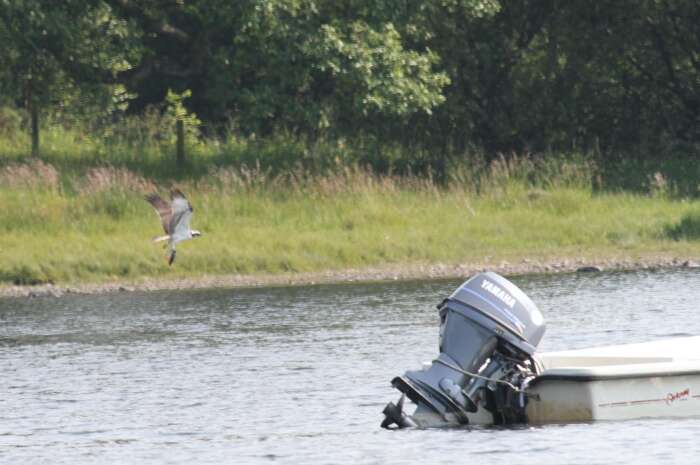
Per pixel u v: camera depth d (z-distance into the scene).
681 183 125.81
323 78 126.25
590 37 142.12
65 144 135.62
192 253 98.62
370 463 45.84
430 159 130.00
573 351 57.44
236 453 47.97
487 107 140.62
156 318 80.25
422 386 50.69
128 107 158.75
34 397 58.19
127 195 109.69
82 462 47.31
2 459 47.94
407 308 81.50
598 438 47.75
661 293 84.62
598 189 122.56
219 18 124.75
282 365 63.75
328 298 87.00
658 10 141.38
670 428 48.97
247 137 135.75
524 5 139.75
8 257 96.44
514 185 118.06
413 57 124.38
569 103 142.50
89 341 72.50
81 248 98.88
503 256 101.75
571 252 102.88
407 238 103.56
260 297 88.50
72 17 124.19
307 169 121.69
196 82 155.12
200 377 61.50
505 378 50.91
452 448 47.19
